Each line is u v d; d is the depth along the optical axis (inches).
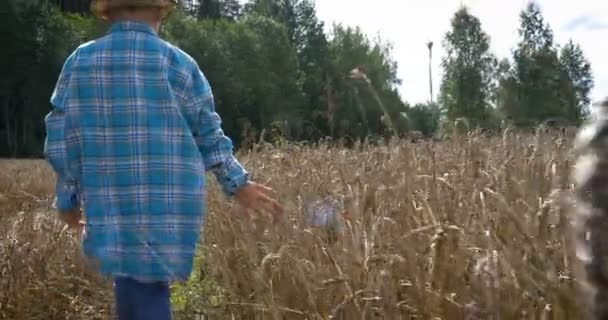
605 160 40.1
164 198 140.6
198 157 144.9
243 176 148.1
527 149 222.7
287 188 245.4
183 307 215.0
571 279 112.0
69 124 144.9
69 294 232.4
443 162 234.8
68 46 3157.0
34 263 235.3
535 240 125.4
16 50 3058.6
